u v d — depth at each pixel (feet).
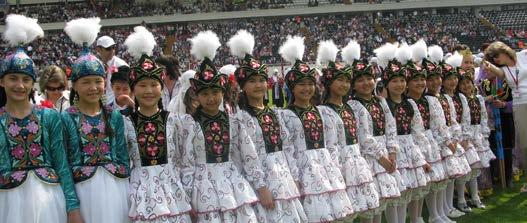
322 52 17.17
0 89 12.00
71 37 12.71
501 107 25.94
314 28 134.72
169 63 18.75
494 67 25.49
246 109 14.88
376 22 137.39
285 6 141.90
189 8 143.95
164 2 150.61
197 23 142.31
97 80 12.43
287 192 14.40
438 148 20.59
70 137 12.16
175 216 12.63
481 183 25.11
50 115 12.05
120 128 12.74
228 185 13.48
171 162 13.12
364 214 16.63
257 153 14.60
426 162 19.49
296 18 140.36
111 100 17.61
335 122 16.51
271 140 14.84
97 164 12.21
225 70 18.04
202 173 13.55
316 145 15.76
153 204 12.34
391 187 17.51
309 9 139.95
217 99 13.84
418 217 19.98
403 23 136.26
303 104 16.06
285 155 15.35
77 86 12.42
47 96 17.75
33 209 11.25
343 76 16.79
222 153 13.82
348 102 17.88
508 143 26.61
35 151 11.68
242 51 15.06
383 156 17.56
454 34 129.29
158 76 13.12
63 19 140.87
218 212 13.17
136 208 12.26
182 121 13.64
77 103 12.66
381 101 18.61
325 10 139.95
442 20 137.18
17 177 11.36
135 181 12.67
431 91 21.49
